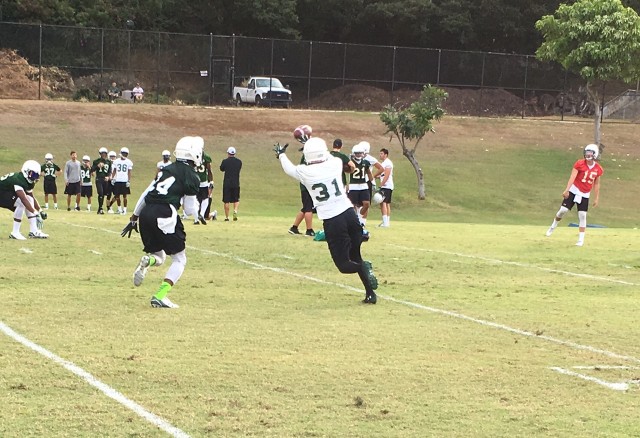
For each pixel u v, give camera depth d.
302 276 14.89
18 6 68.06
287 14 77.62
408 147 52.59
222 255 17.52
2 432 6.31
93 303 11.56
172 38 59.12
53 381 7.66
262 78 59.62
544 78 65.38
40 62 53.69
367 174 22.62
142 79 58.41
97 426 6.51
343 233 12.12
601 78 53.81
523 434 6.62
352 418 6.89
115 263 15.66
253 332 10.06
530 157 52.94
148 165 45.19
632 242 23.59
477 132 56.72
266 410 7.04
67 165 33.38
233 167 28.38
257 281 14.15
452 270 16.47
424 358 9.02
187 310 11.34
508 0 80.81
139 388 7.55
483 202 44.84
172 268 11.54
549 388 8.01
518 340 10.12
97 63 57.09
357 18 79.69
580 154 54.38
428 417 6.99
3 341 9.11
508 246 21.52
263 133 51.78
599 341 10.21
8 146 44.91
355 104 62.03
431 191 45.75
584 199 22.56
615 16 52.44
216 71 60.06
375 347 9.47
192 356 8.77
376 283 12.34
